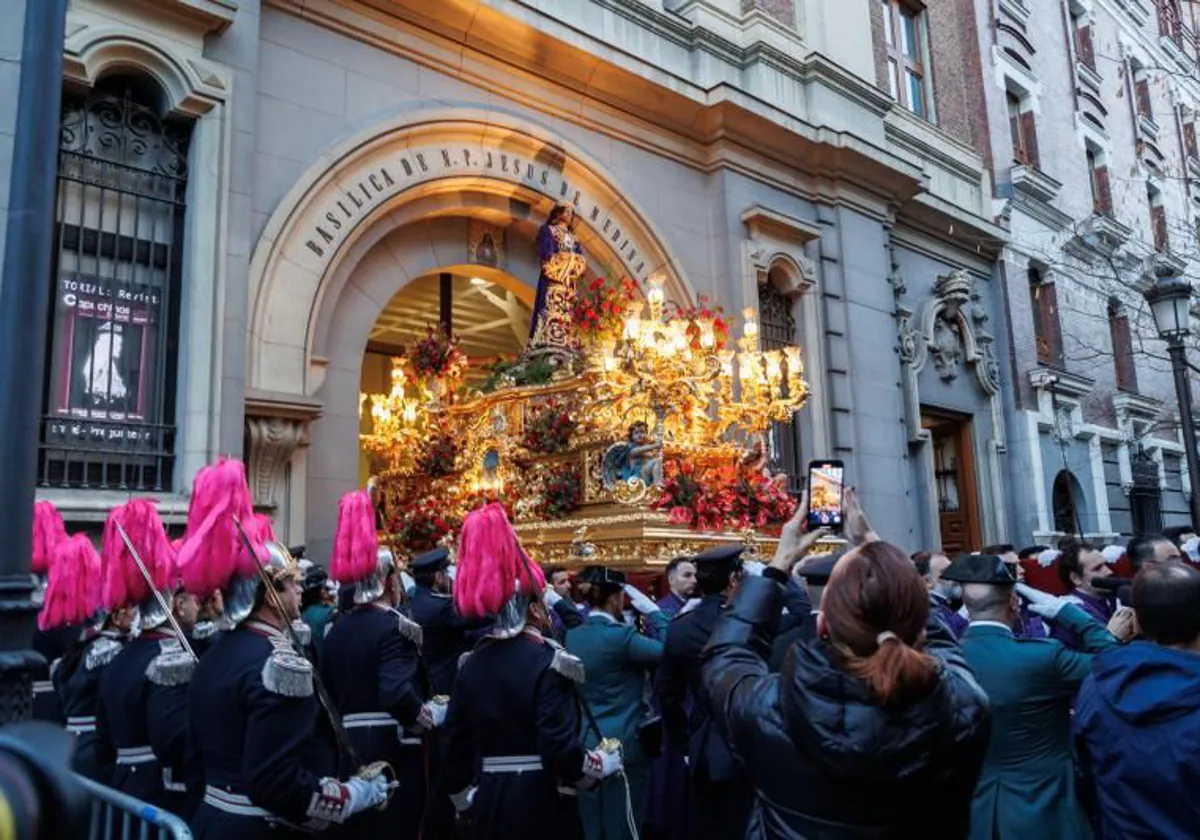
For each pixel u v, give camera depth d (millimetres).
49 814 1253
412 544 10375
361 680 4781
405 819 4891
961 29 21172
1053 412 20531
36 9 4297
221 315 8227
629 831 5367
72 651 4918
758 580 2828
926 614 2203
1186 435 9656
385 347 16641
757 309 13500
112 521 4508
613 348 9805
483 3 10938
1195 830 2850
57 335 7516
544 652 3930
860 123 15867
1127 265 20703
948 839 2189
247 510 3529
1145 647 3096
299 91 9703
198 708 3320
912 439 16453
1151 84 28250
